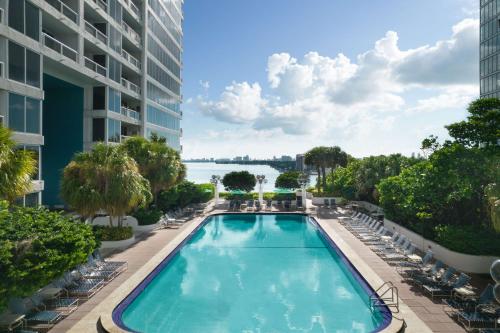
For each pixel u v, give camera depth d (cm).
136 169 1927
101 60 2955
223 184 4053
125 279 1343
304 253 2017
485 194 1358
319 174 4378
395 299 1152
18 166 1057
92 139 2955
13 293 827
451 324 978
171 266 1745
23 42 1798
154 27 4153
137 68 3650
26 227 909
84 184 1800
